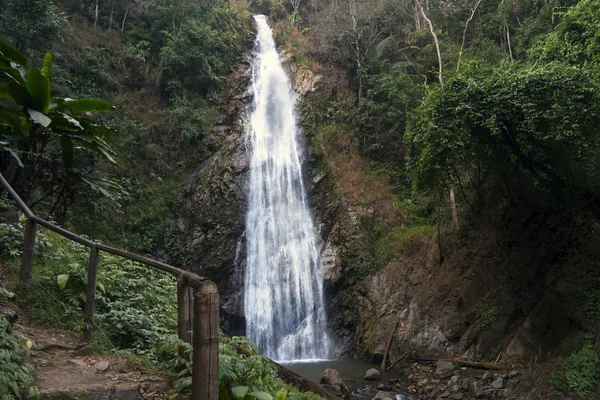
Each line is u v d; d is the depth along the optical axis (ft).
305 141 70.79
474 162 42.45
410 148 44.04
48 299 16.61
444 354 41.70
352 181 64.80
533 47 53.36
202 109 71.05
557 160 38.88
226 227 60.39
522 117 36.63
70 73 63.46
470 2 79.10
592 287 34.35
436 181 43.93
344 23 81.56
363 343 49.98
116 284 19.72
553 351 33.55
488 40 72.84
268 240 62.54
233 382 12.25
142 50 71.97
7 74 17.85
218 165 65.36
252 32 87.92
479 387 32.76
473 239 47.44
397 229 58.13
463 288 44.29
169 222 61.62
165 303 20.84
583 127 34.22
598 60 40.73
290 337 57.31
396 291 51.31
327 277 57.57
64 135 20.18
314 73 79.77
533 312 36.83
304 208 66.74
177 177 65.72
